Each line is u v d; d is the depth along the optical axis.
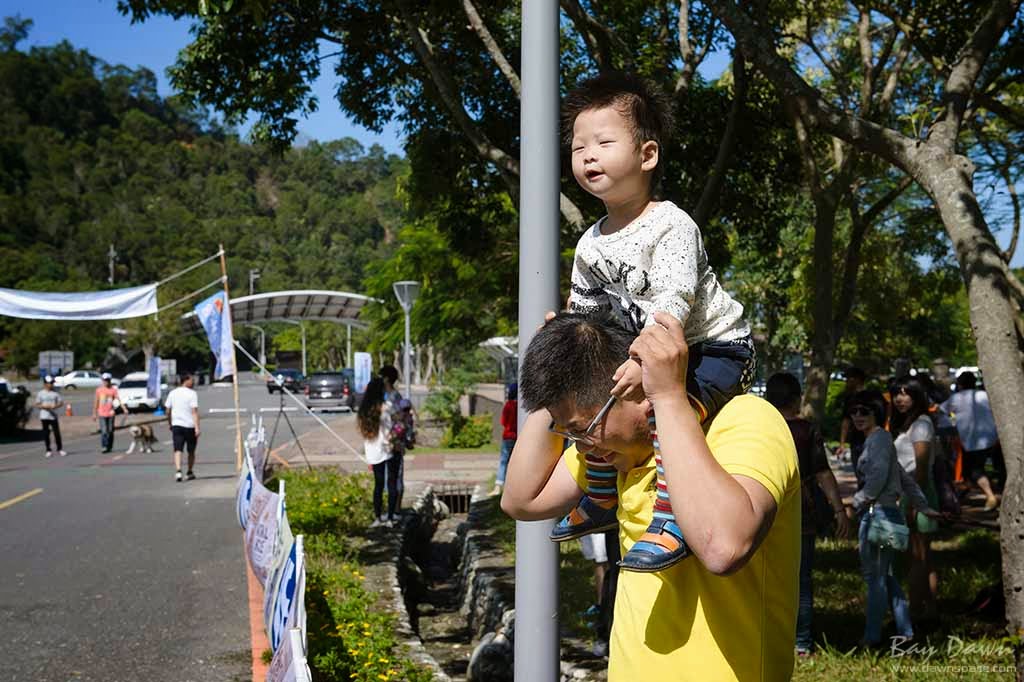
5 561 10.67
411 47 10.77
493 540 11.43
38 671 6.72
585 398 1.96
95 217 151.75
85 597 8.96
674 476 1.74
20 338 87.75
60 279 115.06
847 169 11.28
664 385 1.80
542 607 2.96
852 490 14.86
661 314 1.89
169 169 186.50
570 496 2.30
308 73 10.68
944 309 31.42
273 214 193.38
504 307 21.78
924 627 6.88
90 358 91.69
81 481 18.34
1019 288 10.28
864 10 11.06
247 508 9.38
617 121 2.14
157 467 21.17
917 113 9.45
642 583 1.99
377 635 6.73
